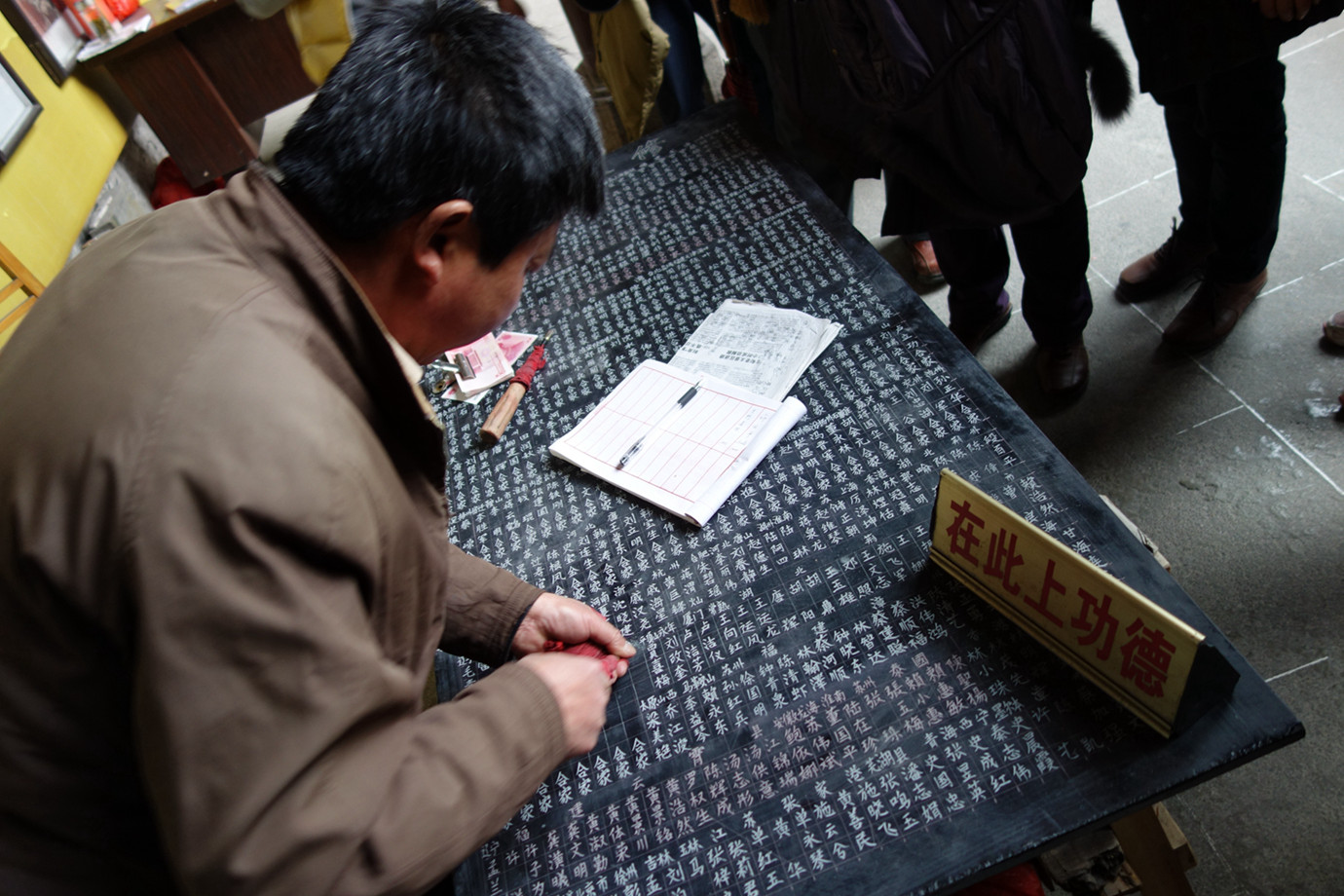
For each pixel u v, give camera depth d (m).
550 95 0.73
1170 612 0.93
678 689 1.02
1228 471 1.81
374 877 0.64
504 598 1.07
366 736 0.67
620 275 1.66
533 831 0.94
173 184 3.23
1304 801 1.39
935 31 1.27
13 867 0.71
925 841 0.83
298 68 3.00
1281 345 1.97
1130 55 2.90
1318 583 1.60
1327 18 1.38
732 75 2.04
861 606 1.04
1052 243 1.75
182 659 0.56
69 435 0.60
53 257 2.38
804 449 1.23
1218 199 1.80
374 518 0.67
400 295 0.76
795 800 0.89
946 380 1.25
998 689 0.92
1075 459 1.93
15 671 0.63
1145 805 0.82
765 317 1.46
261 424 0.60
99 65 2.81
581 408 1.43
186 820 0.57
